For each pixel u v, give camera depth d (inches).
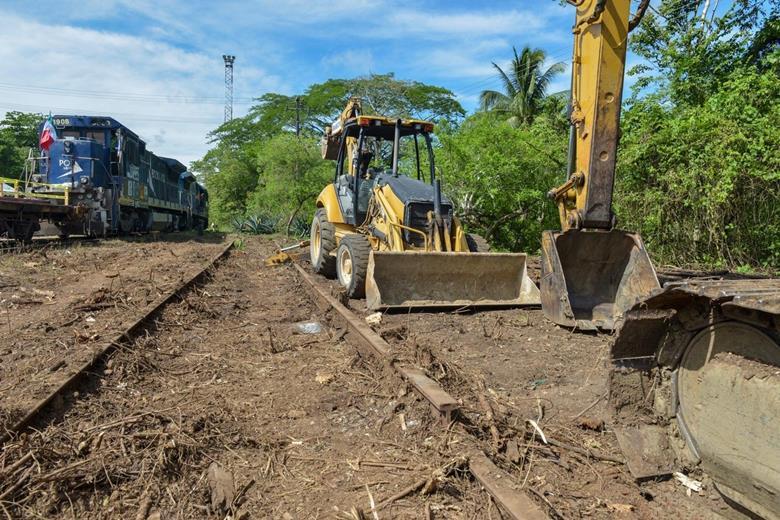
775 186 427.8
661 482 134.6
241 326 291.3
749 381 115.0
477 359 231.6
